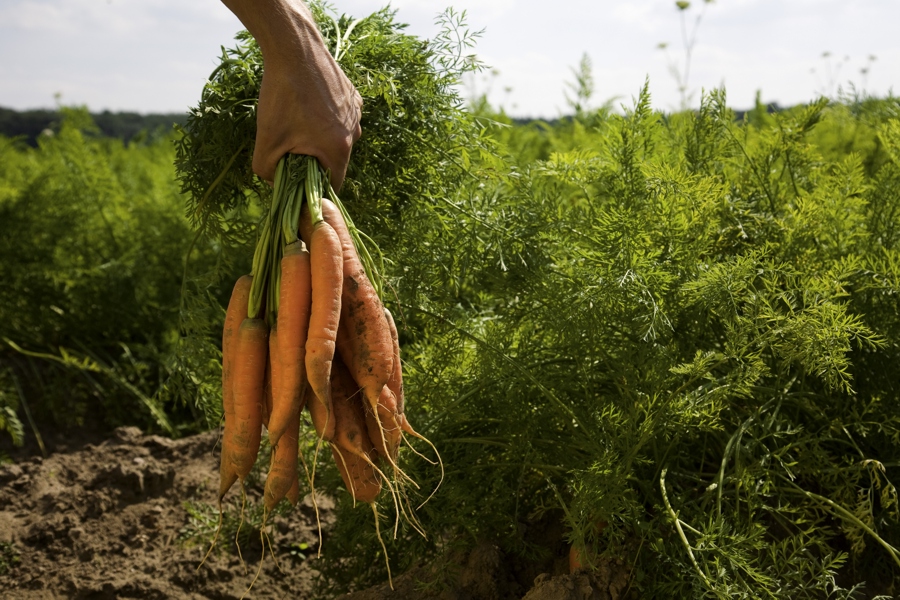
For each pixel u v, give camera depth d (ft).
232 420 3.58
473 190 4.56
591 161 4.70
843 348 3.72
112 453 6.02
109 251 8.61
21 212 7.95
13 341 7.96
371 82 3.99
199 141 3.99
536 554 4.19
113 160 12.62
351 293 3.50
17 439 6.49
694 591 3.56
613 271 3.94
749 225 4.50
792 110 6.06
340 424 3.55
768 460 4.01
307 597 4.74
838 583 4.03
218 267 4.25
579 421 3.98
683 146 4.94
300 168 3.56
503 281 4.32
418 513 4.15
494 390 4.24
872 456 4.21
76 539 5.09
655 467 4.03
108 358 8.18
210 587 4.79
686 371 3.68
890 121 5.10
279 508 4.72
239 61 3.95
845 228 4.45
